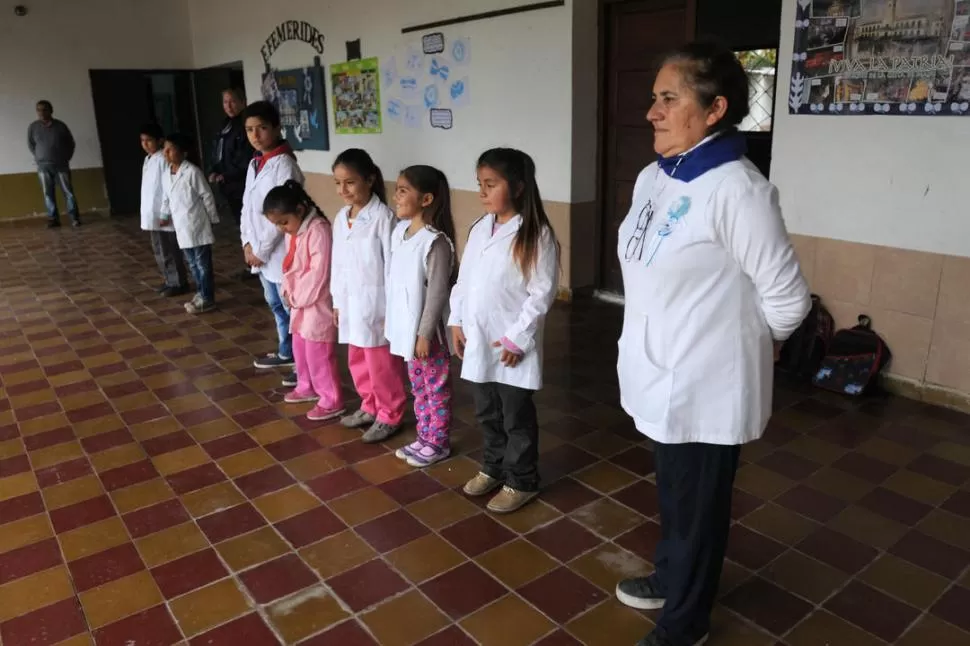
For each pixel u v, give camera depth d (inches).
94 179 393.4
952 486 103.3
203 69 400.2
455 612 81.0
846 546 90.7
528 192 89.6
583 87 185.6
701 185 60.3
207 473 113.6
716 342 62.8
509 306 92.3
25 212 378.0
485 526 97.1
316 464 115.2
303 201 123.7
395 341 107.4
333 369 128.5
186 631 79.5
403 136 248.2
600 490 105.3
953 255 123.0
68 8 369.4
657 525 96.3
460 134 221.9
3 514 103.7
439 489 106.7
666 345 64.1
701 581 69.9
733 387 63.6
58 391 148.6
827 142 135.7
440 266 102.3
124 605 84.0
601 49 185.8
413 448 115.0
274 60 322.3
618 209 196.1
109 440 125.9
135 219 377.7
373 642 77.0
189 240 192.7
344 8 263.3
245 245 148.9
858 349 135.0
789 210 144.3
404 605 82.5
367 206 113.6
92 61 380.2
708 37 62.8
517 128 201.9
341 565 90.0
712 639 75.7
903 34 121.4
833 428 121.6
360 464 114.7
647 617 79.3
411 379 111.7
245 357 165.2
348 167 110.8
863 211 133.3
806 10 133.4
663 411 64.5
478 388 98.7
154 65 397.7
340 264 116.0
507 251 90.4
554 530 95.8
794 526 95.0
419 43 228.7
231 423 131.1
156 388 148.6
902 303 131.0
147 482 111.4
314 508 102.8
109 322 195.2
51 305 213.3
